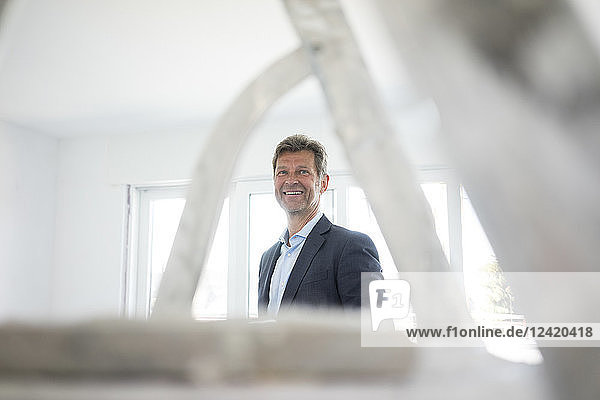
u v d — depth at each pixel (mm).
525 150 137
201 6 1790
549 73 136
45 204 3244
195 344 144
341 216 2775
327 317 146
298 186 1115
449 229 2361
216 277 3039
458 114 143
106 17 1830
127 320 149
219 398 139
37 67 2230
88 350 146
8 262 2990
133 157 3197
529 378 135
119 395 143
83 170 3297
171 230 3213
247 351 142
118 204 3217
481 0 141
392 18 148
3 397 146
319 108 2746
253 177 2998
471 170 143
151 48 2092
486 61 140
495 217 141
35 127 3102
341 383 138
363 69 171
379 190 163
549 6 137
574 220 135
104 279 3184
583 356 133
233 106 221
